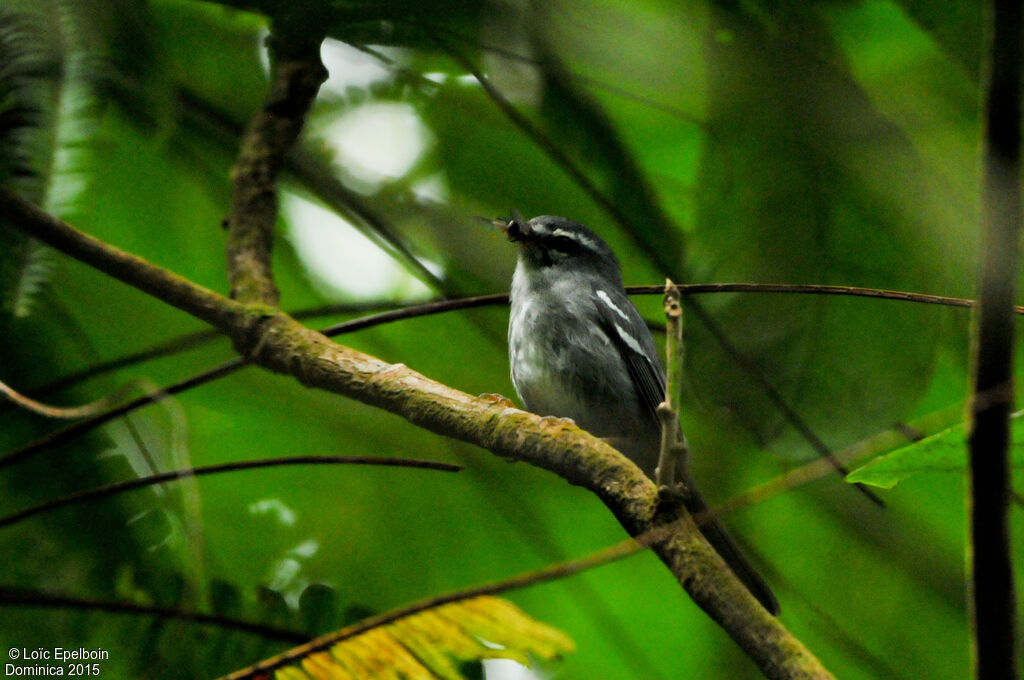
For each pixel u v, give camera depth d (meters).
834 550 12.75
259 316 7.52
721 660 12.85
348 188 11.09
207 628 7.84
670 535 5.50
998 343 3.77
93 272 10.76
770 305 8.95
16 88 7.08
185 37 10.12
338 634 5.59
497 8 8.05
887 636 12.73
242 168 8.54
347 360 7.25
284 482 12.04
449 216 11.62
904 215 8.68
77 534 8.41
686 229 11.45
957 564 12.48
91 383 9.05
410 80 10.53
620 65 8.75
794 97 8.51
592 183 10.56
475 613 5.52
